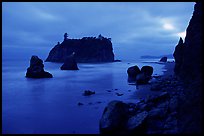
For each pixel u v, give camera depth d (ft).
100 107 92.32
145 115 64.90
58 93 128.67
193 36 91.71
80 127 68.28
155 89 128.16
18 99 111.34
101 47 640.17
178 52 194.59
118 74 247.70
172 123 61.77
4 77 224.33
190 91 60.85
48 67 379.76
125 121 64.54
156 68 312.50
